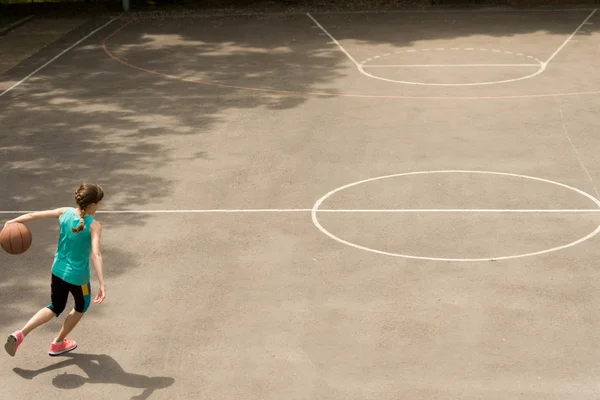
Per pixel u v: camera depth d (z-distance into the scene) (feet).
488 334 28.07
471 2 107.65
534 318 29.09
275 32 90.33
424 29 90.84
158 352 27.30
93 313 29.96
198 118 57.67
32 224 38.78
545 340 27.61
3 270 33.68
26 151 50.75
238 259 34.45
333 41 85.05
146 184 44.32
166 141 52.34
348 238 36.37
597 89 63.62
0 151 50.83
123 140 52.75
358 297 30.86
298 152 49.37
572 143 50.16
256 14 101.86
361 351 27.12
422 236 36.42
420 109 58.85
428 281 32.07
